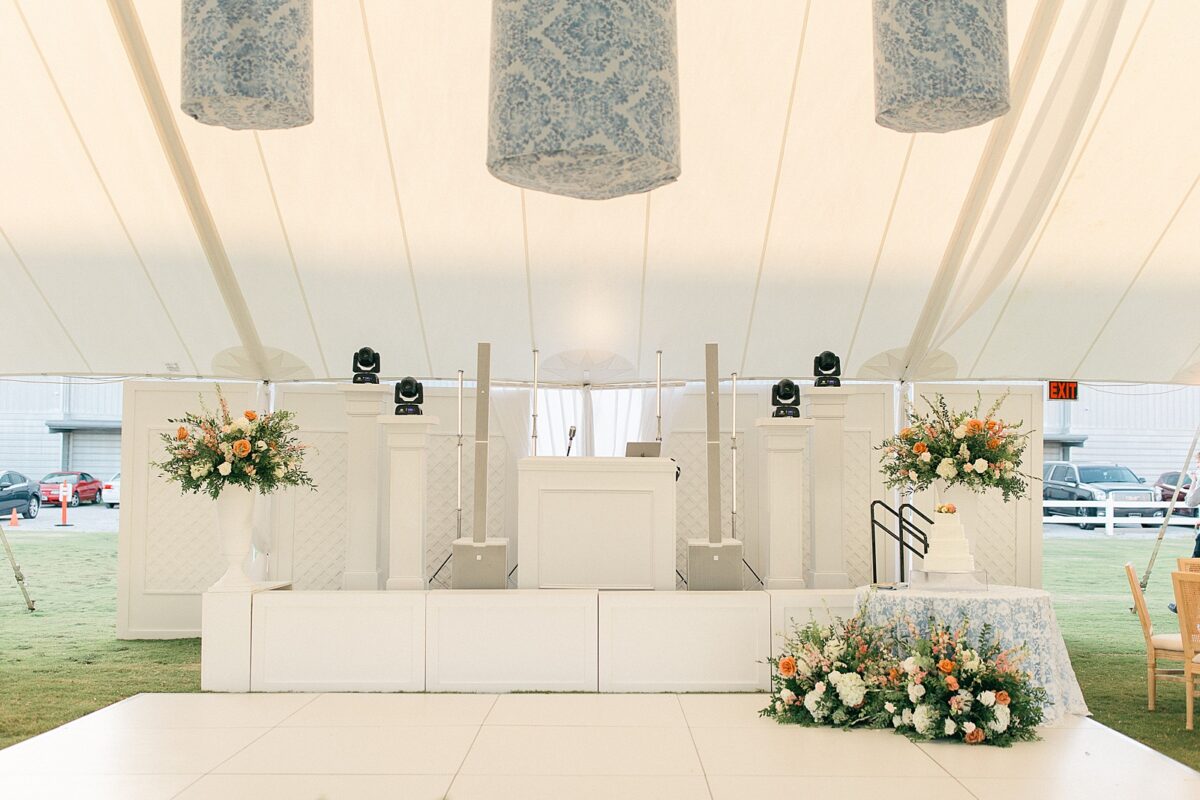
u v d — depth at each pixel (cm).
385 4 696
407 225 834
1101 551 1552
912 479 666
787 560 751
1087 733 547
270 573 894
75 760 492
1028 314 884
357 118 762
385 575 893
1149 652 614
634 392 988
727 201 821
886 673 568
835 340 911
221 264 841
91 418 2425
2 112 729
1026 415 902
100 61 701
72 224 808
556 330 912
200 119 165
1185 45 698
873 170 794
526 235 846
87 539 1667
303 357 913
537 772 472
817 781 457
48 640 849
